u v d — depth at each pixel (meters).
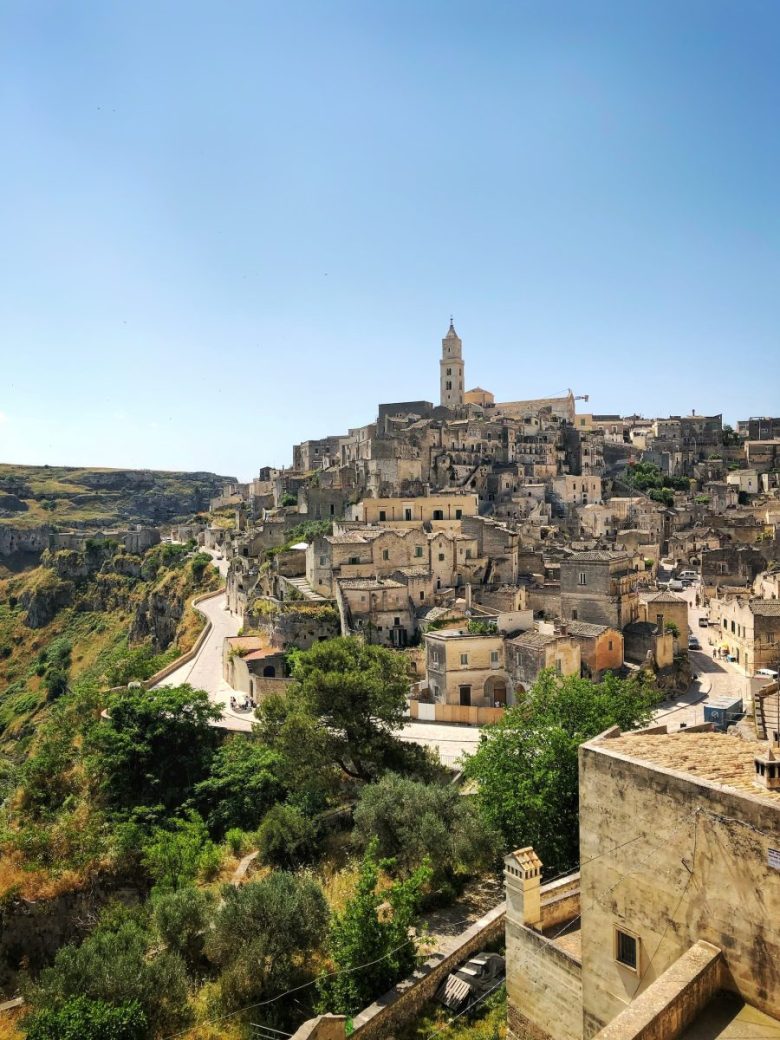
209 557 167.62
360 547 101.88
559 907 28.98
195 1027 33.88
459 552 107.56
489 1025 31.28
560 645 75.00
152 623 166.25
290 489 178.25
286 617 93.50
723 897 19.28
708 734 26.00
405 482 156.88
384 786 48.69
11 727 161.88
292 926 36.88
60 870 53.47
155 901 42.72
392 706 62.09
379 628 92.75
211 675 98.69
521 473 177.88
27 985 39.50
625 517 171.12
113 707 69.94
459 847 41.78
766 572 115.88
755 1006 18.58
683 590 138.50
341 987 33.78
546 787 39.56
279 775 60.66
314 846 51.44
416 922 38.12
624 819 22.20
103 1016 31.36
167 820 60.06
